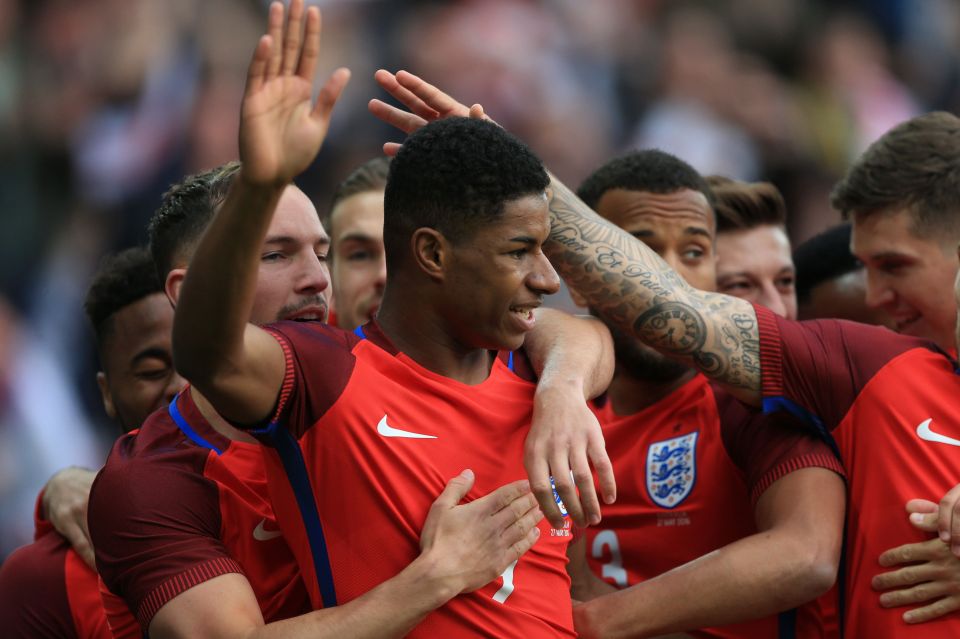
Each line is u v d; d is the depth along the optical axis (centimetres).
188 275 789
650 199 1205
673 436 1195
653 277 1080
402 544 891
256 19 3225
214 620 894
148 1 3206
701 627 1030
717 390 1185
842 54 3456
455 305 905
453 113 1062
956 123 1166
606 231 1099
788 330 1076
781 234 1443
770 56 3406
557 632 938
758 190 1430
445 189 886
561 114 3225
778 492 1061
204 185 1041
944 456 1026
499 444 937
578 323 1077
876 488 1038
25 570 1155
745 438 1121
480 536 887
